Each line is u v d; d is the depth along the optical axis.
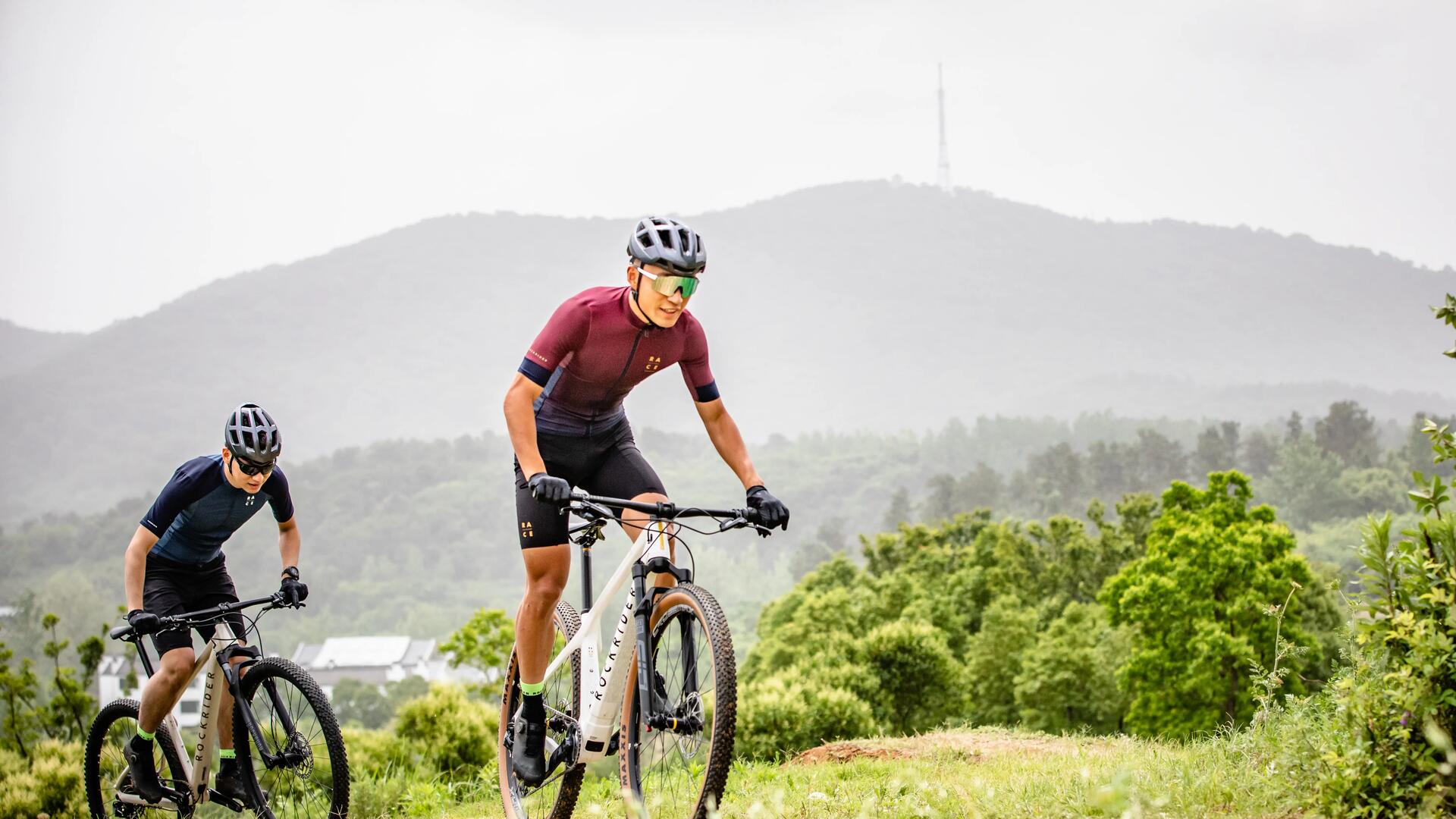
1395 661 5.88
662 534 6.22
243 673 8.45
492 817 10.06
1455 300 6.32
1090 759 9.35
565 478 6.86
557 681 6.99
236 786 8.58
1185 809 6.10
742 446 6.88
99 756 9.87
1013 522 97.88
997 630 63.84
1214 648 44.03
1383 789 5.57
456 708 17.72
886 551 102.25
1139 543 89.75
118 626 8.52
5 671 19.91
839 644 52.66
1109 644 61.53
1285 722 7.73
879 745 12.59
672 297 6.09
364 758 15.73
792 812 6.91
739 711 27.69
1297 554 48.75
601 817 7.09
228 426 8.36
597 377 6.50
